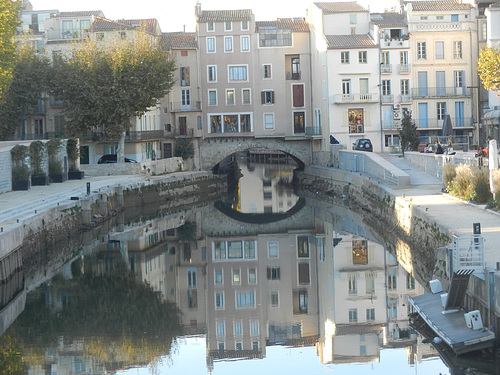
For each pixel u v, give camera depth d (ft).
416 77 301.63
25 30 296.30
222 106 315.99
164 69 266.57
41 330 111.96
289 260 162.20
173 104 313.94
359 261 156.87
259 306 126.62
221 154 318.04
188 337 110.32
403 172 205.67
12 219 153.17
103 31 294.66
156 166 287.89
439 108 303.89
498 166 156.15
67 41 299.79
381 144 297.94
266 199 281.54
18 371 94.79
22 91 272.10
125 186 237.04
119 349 104.12
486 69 199.41
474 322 88.28
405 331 108.27
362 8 307.78
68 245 178.81
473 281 94.22
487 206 145.07
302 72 317.83
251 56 315.17
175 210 251.60
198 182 298.56
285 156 476.95
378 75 296.30
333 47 293.02
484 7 305.32
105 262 161.17
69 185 229.45
